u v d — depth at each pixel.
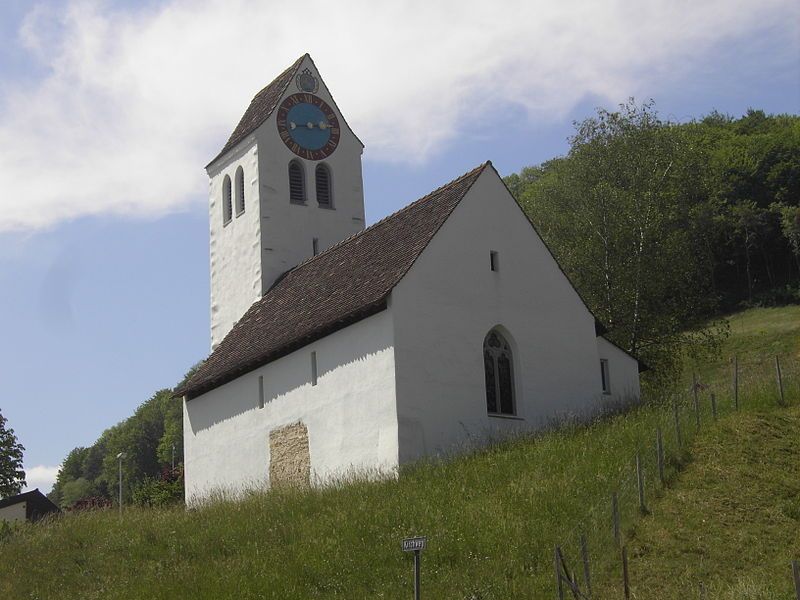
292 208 45.44
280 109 46.03
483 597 20.88
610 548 22.20
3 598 25.03
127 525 30.27
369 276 34.59
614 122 49.44
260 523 27.31
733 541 22.12
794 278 79.25
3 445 64.50
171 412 94.62
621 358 38.28
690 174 49.25
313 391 34.56
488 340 34.12
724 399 30.97
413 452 31.08
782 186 83.62
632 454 26.55
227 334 44.44
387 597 21.61
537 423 34.12
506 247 34.94
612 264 47.19
